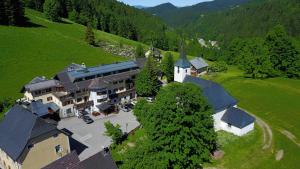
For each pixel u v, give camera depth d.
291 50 119.38
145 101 80.12
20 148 57.41
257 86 106.69
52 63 136.25
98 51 163.00
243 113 72.25
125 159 55.59
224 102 73.81
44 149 60.41
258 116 83.12
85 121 87.38
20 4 170.12
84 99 95.50
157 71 119.38
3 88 108.06
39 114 82.12
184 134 54.81
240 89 104.50
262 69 114.88
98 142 75.00
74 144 74.06
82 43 170.12
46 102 92.94
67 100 91.19
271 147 66.12
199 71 129.50
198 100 57.38
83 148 72.00
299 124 76.94
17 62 130.00
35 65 131.00
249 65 116.12
